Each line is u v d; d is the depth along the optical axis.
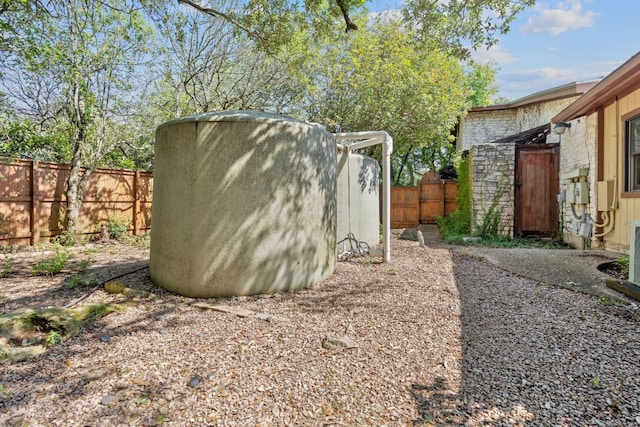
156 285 4.02
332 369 2.29
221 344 2.62
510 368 2.33
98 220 8.03
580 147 7.26
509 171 8.73
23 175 6.73
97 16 7.39
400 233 10.36
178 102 9.10
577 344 2.64
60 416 1.85
